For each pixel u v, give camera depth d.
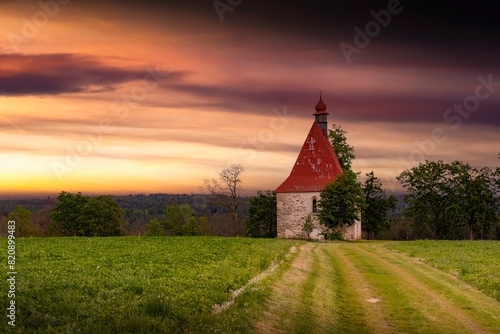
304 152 83.38
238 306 16.02
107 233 77.75
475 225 88.06
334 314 17.39
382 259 34.62
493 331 15.73
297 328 14.90
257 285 19.33
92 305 14.20
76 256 25.09
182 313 14.59
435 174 88.88
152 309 14.30
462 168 87.44
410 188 90.75
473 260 31.64
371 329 15.78
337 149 95.62
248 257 28.72
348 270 28.41
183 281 19.08
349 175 79.69
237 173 86.12
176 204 96.25
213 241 41.25
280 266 25.84
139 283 17.59
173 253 28.52
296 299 18.42
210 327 13.55
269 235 89.00
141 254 27.28
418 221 91.25
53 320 12.32
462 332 15.58
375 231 100.12
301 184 81.06
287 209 81.25
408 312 18.00
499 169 86.12
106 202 79.12
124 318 13.32
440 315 17.61
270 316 15.73
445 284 23.41
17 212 82.44
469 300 19.94
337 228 77.69
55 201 82.19
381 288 22.52
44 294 14.98
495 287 22.05
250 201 89.12
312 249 43.19
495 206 86.69
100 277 18.55
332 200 75.94
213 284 18.98
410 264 31.30
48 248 28.78
